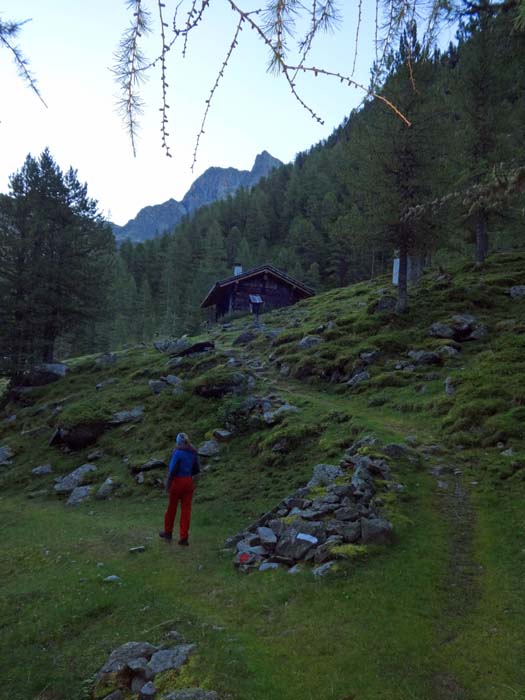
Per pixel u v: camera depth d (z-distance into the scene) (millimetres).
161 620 6719
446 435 13234
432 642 5668
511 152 23750
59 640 6684
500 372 15906
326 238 98875
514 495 9578
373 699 4809
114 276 36469
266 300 48062
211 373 21375
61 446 19484
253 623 6391
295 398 18219
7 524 13328
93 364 30281
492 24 10695
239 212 132625
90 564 9258
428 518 9016
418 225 24156
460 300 25547
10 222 29859
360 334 24328
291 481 12492
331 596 6699
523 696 4785
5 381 34594
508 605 6309
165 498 13648
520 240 37031
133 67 2014
